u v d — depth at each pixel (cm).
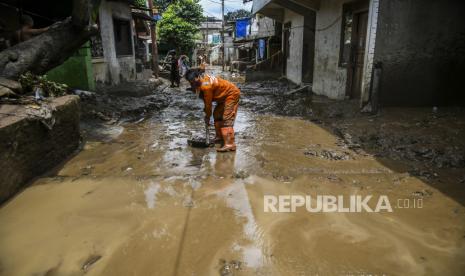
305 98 1062
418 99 741
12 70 547
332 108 842
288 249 283
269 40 2130
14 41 703
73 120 534
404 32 691
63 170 460
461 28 699
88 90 959
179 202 365
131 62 1495
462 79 732
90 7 599
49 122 440
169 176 436
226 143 542
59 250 283
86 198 375
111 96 984
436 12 689
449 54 714
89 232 309
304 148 555
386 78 717
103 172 452
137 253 278
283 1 1313
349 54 905
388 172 445
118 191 393
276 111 892
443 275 250
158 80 1616
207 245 289
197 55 3884
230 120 545
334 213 341
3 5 812
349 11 914
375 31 687
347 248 284
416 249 281
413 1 677
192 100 1123
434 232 306
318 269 258
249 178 428
